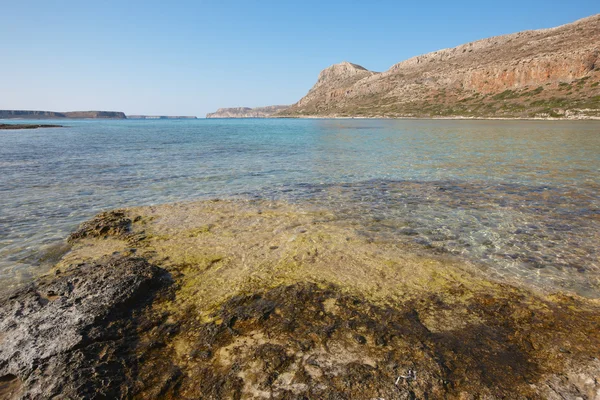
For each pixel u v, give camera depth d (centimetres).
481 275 552
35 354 358
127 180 1317
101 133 4800
